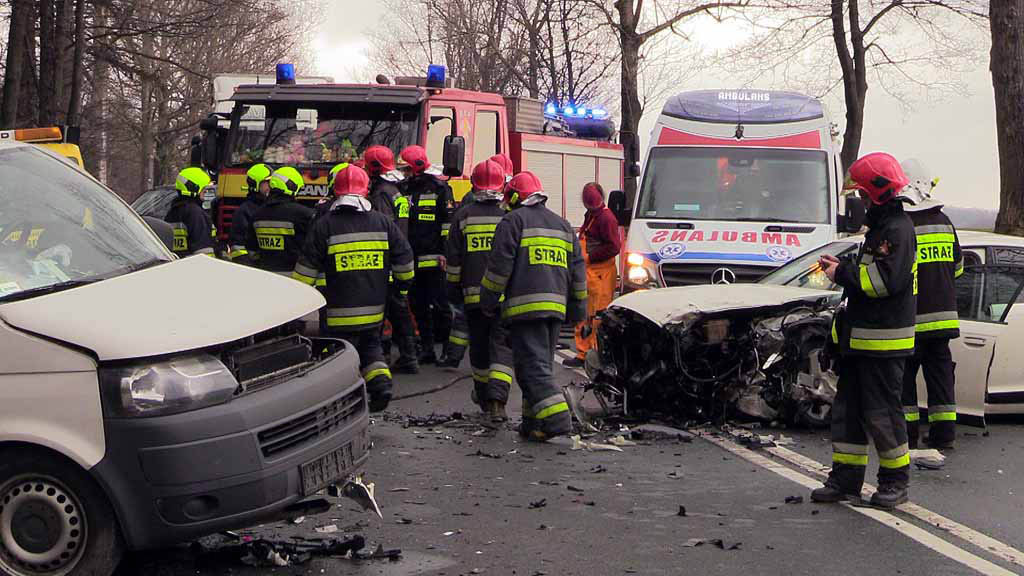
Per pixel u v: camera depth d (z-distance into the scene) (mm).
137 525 5023
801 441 9086
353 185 8984
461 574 5590
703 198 13508
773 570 5711
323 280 9070
